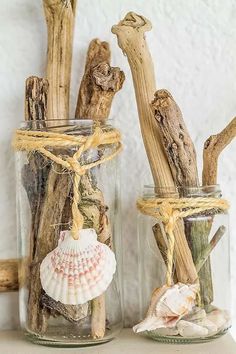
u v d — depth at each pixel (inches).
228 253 28.9
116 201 28.5
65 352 27.1
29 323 27.9
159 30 30.8
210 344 28.0
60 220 27.0
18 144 27.3
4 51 30.2
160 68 30.8
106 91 28.0
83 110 28.3
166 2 30.7
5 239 30.4
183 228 27.9
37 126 27.0
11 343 28.2
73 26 29.1
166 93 27.3
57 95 28.7
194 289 27.7
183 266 27.8
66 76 28.9
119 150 28.2
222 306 28.6
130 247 30.9
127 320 30.9
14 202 30.4
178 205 27.5
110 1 30.5
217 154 28.5
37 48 30.2
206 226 28.1
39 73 30.3
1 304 30.5
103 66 28.0
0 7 30.1
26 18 30.2
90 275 26.7
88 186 27.2
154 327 27.5
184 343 28.0
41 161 27.2
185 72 30.9
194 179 28.1
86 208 27.1
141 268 28.9
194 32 30.9
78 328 27.3
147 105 28.2
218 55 31.0
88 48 30.0
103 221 27.6
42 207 27.4
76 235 26.5
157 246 28.4
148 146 28.4
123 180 30.8
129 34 27.8
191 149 27.8
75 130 26.8
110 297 28.0
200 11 30.9
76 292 26.6
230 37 31.0
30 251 27.9
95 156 27.1
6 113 30.2
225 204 28.4
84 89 28.4
